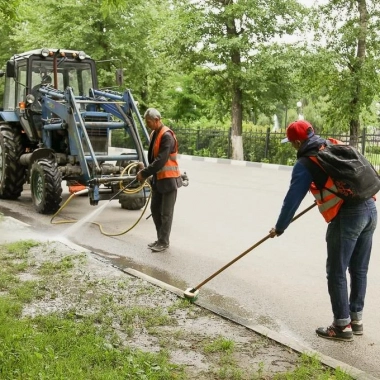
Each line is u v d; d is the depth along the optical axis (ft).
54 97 32.58
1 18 26.07
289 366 12.51
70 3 71.77
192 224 29.58
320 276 20.47
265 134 70.95
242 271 20.99
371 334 15.10
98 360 12.10
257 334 14.35
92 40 74.18
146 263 21.95
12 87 37.47
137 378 11.40
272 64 62.69
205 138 78.59
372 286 19.31
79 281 18.43
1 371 11.23
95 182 27.81
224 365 12.44
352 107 64.95
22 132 36.40
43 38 74.69
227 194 40.47
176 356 12.90
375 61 63.05
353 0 62.69
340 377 11.68
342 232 14.03
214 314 15.75
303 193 14.06
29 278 18.67
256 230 28.30
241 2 64.13
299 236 27.12
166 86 88.99
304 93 68.90
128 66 76.74
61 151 33.47
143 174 22.98
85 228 28.09
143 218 30.78
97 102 31.14
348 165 13.44
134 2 73.36
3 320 14.11
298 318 16.22
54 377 10.99
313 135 14.19
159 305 16.34
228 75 66.33
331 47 64.34
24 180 36.04
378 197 41.96
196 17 65.41
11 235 25.72
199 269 21.21
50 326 14.06
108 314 15.43
